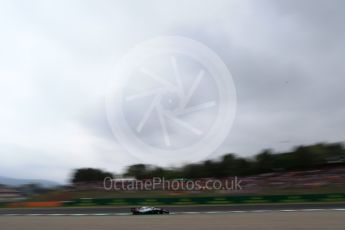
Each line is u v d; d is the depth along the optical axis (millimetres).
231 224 22734
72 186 65688
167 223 24578
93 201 48312
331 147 65875
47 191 67750
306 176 59281
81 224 25531
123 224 24750
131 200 47719
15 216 38656
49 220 30156
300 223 22125
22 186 80750
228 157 70812
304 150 65688
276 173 64062
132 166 74875
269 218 26094
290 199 43344
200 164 72250
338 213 29297
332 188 51500
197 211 39406
